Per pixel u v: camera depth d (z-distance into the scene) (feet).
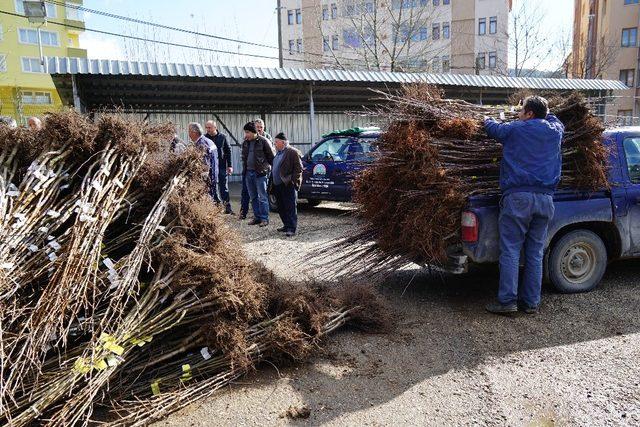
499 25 157.58
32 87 156.97
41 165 11.41
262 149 30.32
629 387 11.19
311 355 12.87
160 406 10.12
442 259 15.49
